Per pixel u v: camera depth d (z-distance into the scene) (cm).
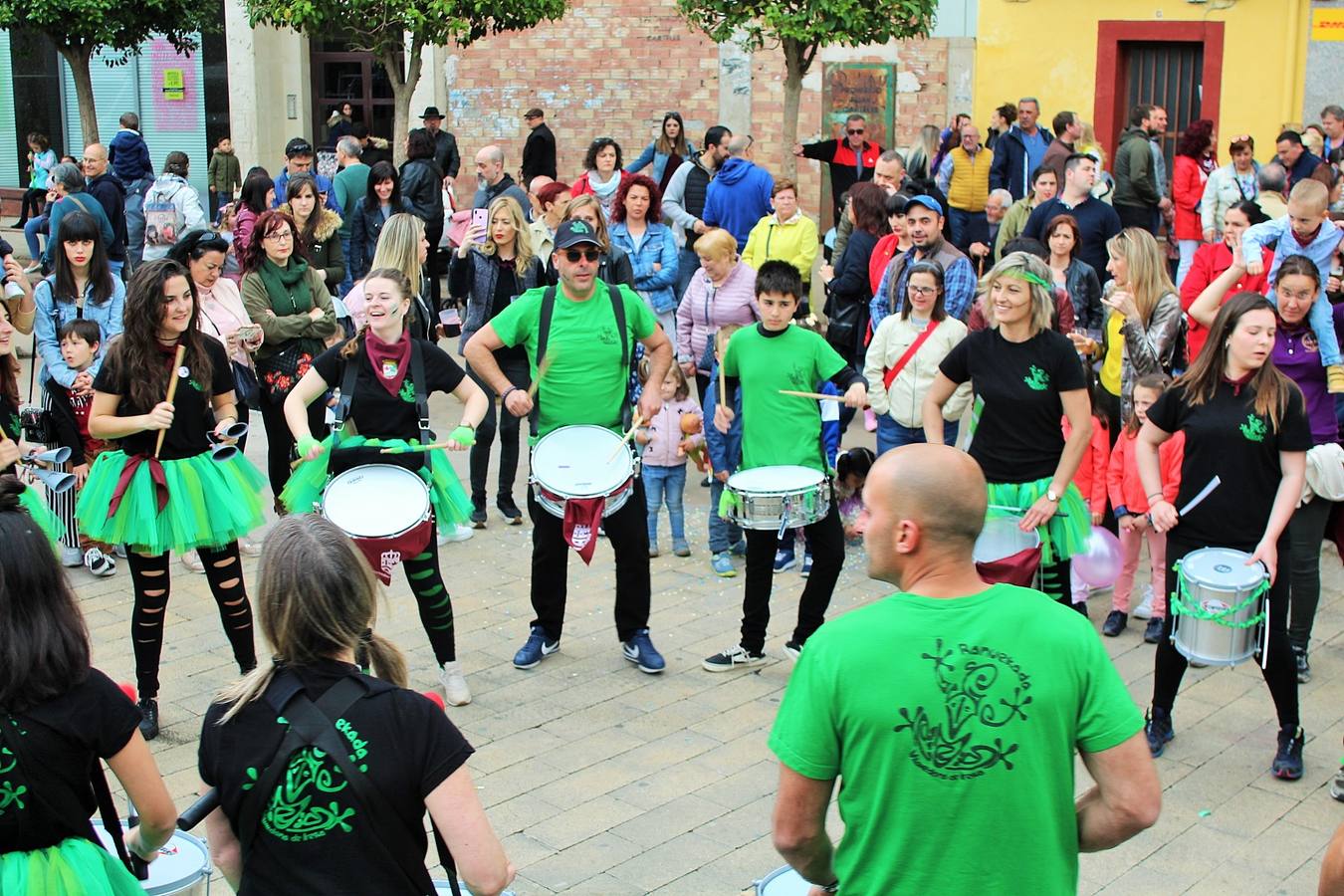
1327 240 775
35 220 1412
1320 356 646
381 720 315
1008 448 597
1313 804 543
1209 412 548
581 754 583
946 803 295
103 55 1972
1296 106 1512
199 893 377
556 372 653
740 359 673
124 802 534
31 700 322
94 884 329
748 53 1650
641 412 655
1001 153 1384
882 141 1761
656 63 1814
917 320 753
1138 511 687
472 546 841
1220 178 1223
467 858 315
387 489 594
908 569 309
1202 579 537
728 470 734
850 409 866
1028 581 580
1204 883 488
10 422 661
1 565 321
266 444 1047
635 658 664
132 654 685
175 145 2134
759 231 1019
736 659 667
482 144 1889
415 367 613
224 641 701
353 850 310
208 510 601
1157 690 581
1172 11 1541
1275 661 551
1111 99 1584
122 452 602
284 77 2031
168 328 593
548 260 934
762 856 504
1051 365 588
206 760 319
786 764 305
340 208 1292
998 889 295
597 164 1235
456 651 690
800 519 624
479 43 1861
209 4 1781
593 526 624
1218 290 760
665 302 980
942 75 1733
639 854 505
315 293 825
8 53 2183
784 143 1411
